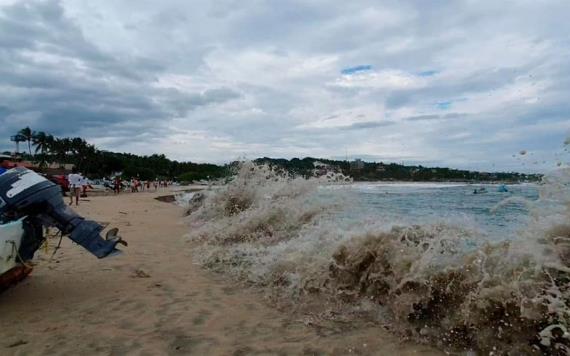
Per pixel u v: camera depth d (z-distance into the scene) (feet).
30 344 12.73
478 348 11.66
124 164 345.31
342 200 32.96
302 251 19.80
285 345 12.60
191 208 57.21
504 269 12.56
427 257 14.65
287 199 33.17
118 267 22.45
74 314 15.28
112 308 15.97
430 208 46.57
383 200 61.31
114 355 11.98
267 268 20.24
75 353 12.11
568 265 11.61
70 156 316.40
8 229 15.03
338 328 13.84
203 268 22.71
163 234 36.11
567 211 12.59
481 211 42.24
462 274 13.55
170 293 17.95
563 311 10.62
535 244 12.30
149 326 14.19
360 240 17.31
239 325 14.28
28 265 17.43
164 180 344.49
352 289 16.87
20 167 17.69
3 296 17.28
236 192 41.98
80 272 21.25
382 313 14.73
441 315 13.39
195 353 12.11
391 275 15.70
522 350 10.98
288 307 16.10
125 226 42.09
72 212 17.97
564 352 10.46
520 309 11.37
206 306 16.26
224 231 32.17
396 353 11.85
